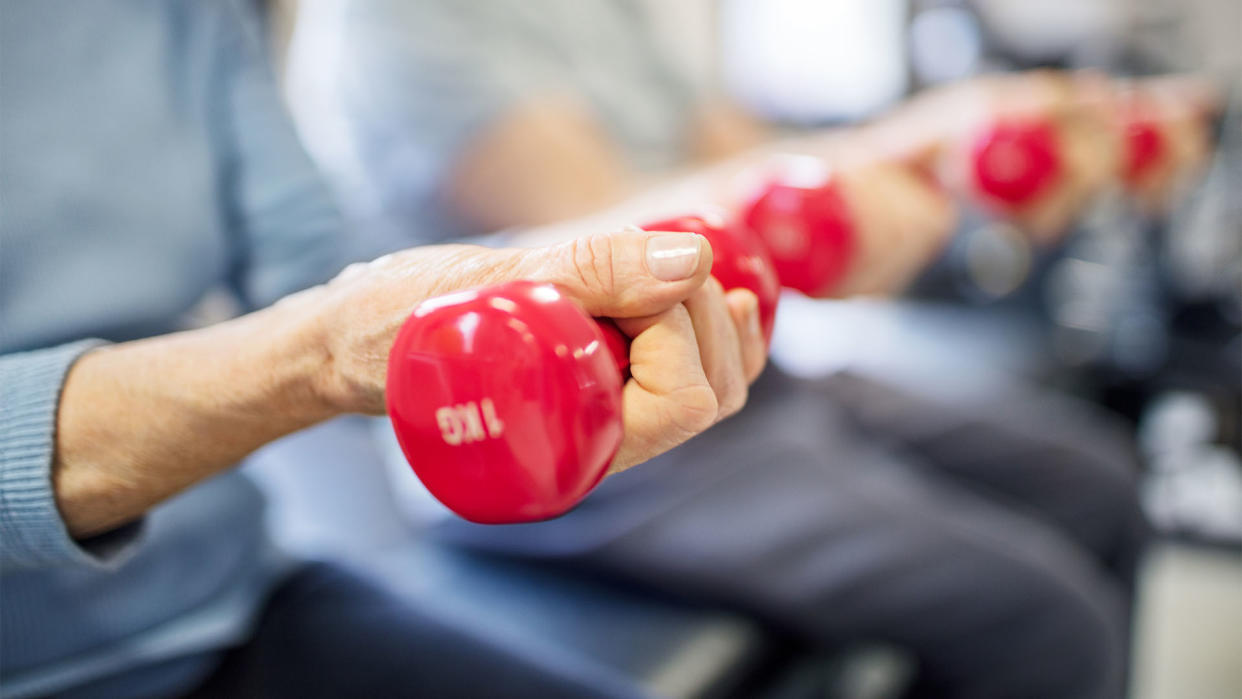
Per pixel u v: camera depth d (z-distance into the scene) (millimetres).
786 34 2053
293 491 1064
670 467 860
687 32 1230
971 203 968
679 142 1207
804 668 807
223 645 595
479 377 291
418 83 894
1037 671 821
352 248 758
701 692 700
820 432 978
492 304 297
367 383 339
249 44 698
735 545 788
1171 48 1813
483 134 895
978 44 1989
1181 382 1786
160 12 630
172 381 385
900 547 813
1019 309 2197
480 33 910
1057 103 950
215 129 672
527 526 841
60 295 548
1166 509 1728
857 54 2086
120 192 582
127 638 553
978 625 815
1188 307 1806
